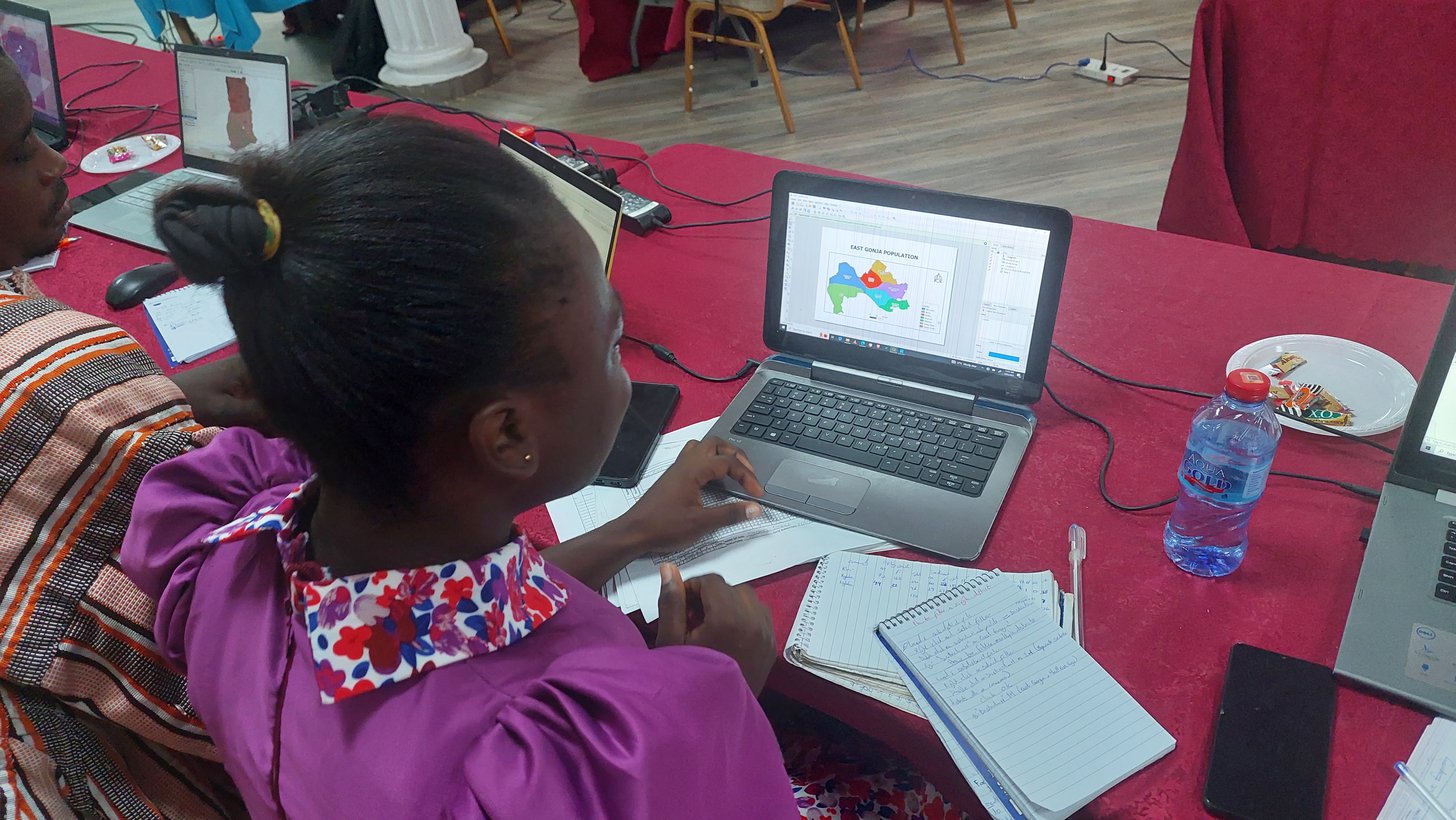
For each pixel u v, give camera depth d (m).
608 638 0.54
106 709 0.76
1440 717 0.70
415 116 0.47
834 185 1.01
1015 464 0.98
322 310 0.42
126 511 0.73
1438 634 0.75
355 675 0.46
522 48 4.38
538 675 0.49
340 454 0.46
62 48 2.50
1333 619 0.80
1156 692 0.76
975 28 4.17
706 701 0.49
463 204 0.42
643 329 1.28
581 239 0.48
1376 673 0.73
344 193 0.42
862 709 0.77
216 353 1.31
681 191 1.63
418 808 0.44
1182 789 0.68
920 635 0.79
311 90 1.89
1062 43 3.94
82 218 1.65
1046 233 0.92
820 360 1.12
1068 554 0.89
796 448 1.02
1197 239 1.36
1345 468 0.95
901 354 1.06
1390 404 1.02
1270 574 0.85
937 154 3.21
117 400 0.73
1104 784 0.68
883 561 0.88
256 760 0.51
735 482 0.98
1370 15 1.74
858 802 0.94
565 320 0.46
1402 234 1.93
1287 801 0.65
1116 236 1.39
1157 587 0.85
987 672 0.76
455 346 0.42
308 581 0.49
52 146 1.97
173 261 0.45
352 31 3.89
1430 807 0.64
